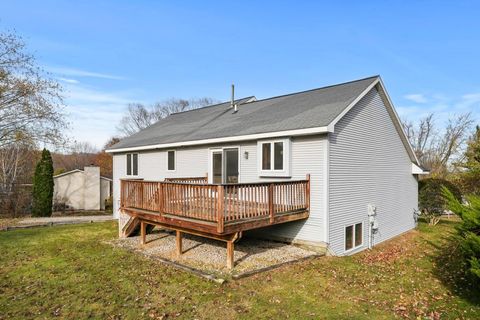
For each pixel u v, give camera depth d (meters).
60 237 11.80
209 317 5.12
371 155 11.39
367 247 11.02
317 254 8.85
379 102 11.95
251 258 8.37
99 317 5.12
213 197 7.34
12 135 18.06
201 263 7.94
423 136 34.12
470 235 5.68
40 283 6.70
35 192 19.28
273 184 8.35
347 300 5.91
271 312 5.30
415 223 14.95
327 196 9.05
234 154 11.37
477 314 5.41
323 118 9.02
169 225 8.83
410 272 8.01
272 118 11.05
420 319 5.20
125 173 17.80
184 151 13.67
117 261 8.30
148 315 5.18
